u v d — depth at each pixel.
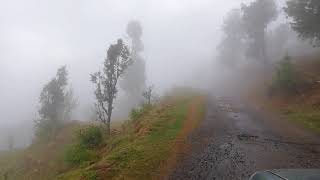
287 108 28.62
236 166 12.73
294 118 23.97
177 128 19.48
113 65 26.33
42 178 21.73
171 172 11.99
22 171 28.52
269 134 19.16
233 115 27.34
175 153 14.38
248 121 24.14
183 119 22.55
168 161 13.23
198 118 23.98
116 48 26.44
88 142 19.19
